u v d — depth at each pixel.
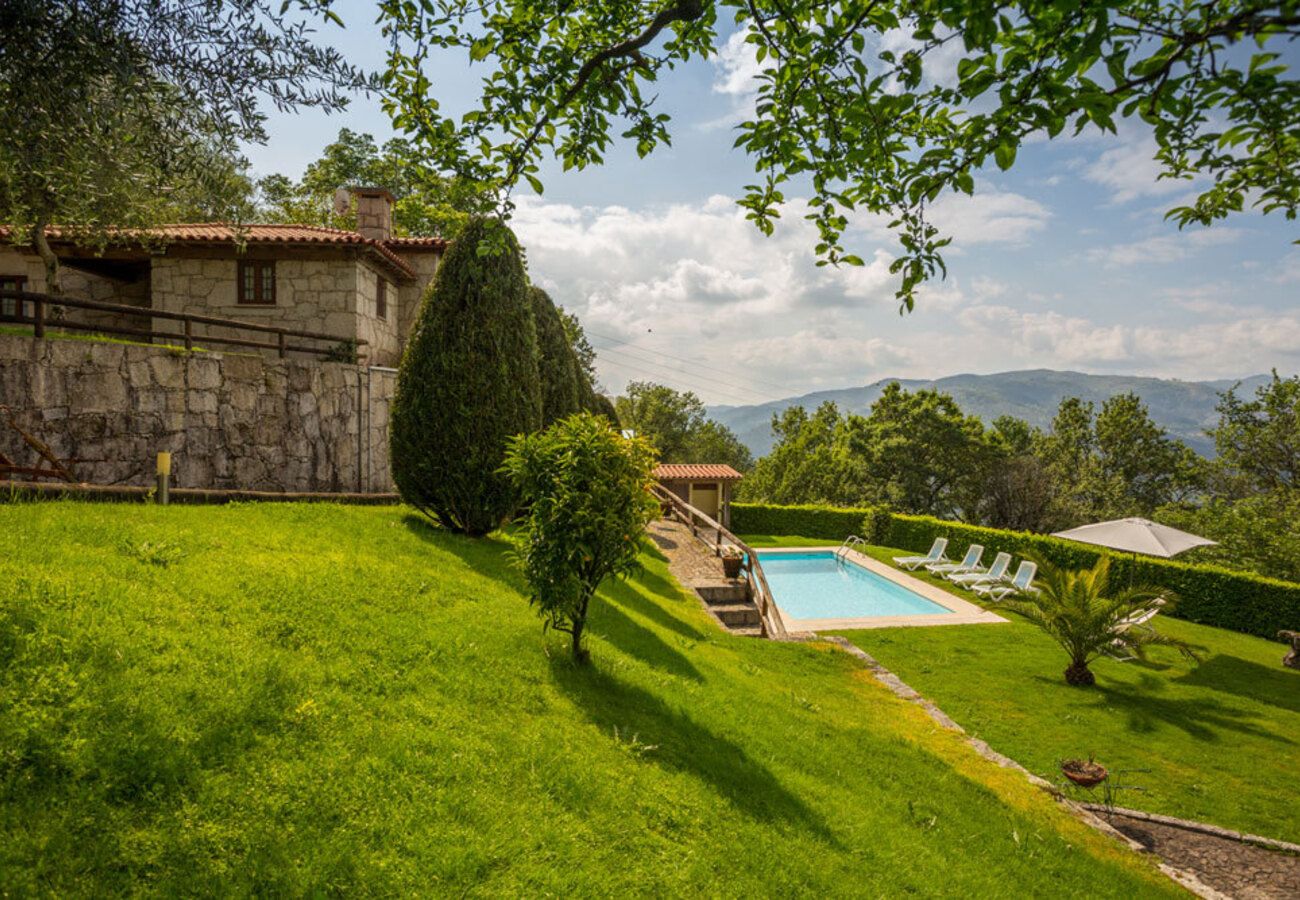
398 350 18.89
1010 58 2.46
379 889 2.96
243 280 15.47
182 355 11.05
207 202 4.30
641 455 6.87
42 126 3.47
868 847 4.87
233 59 3.51
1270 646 15.66
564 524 6.30
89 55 3.33
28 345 9.30
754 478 40.19
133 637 4.25
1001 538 22.53
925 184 2.92
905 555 23.98
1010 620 15.85
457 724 4.53
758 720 6.68
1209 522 25.02
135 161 3.99
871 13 3.01
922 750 7.66
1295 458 28.97
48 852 2.65
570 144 4.27
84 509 7.05
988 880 5.05
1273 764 9.27
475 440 9.85
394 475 10.24
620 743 5.05
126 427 10.31
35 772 2.99
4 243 14.04
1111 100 2.34
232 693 3.96
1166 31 2.25
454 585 7.62
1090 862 6.02
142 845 2.81
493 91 3.90
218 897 2.69
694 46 4.02
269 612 5.35
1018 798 7.15
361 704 4.39
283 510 8.99
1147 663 13.24
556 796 4.10
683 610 11.36
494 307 10.05
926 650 13.42
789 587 20.11
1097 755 9.23
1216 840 7.27
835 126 3.41
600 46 4.10
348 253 15.41
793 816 4.95
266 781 3.38
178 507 8.09
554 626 6.45
